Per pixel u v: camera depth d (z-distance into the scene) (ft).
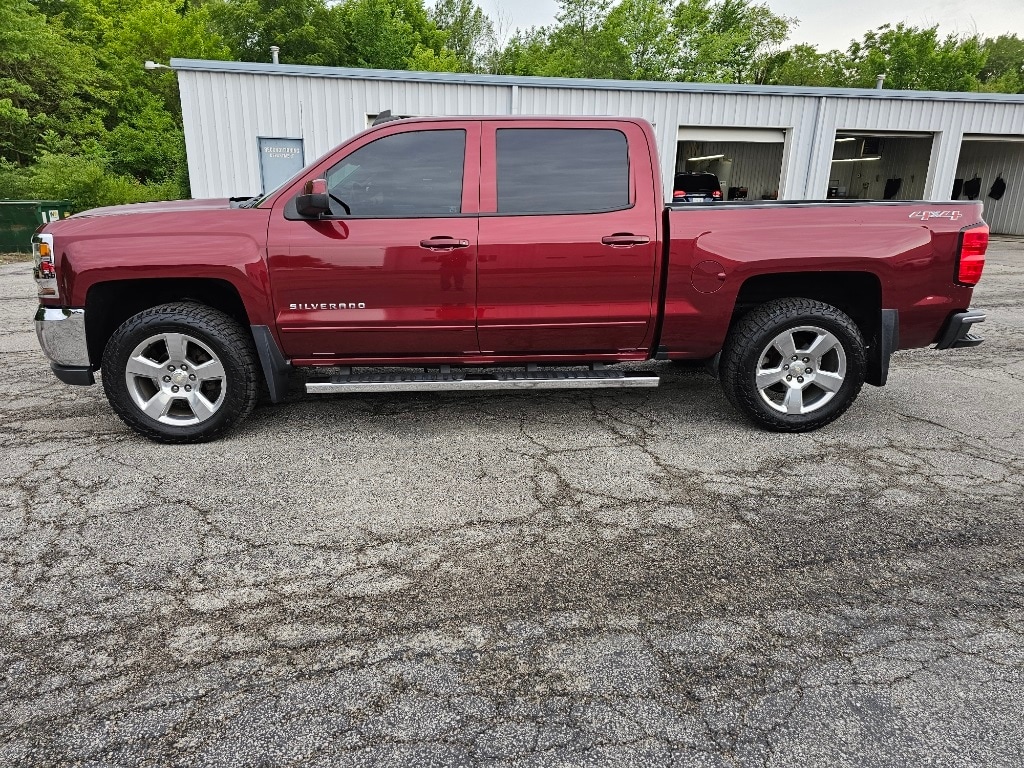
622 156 12.82
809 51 142.92
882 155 87.51
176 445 13.08
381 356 13.21
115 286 12.66
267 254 12.19
